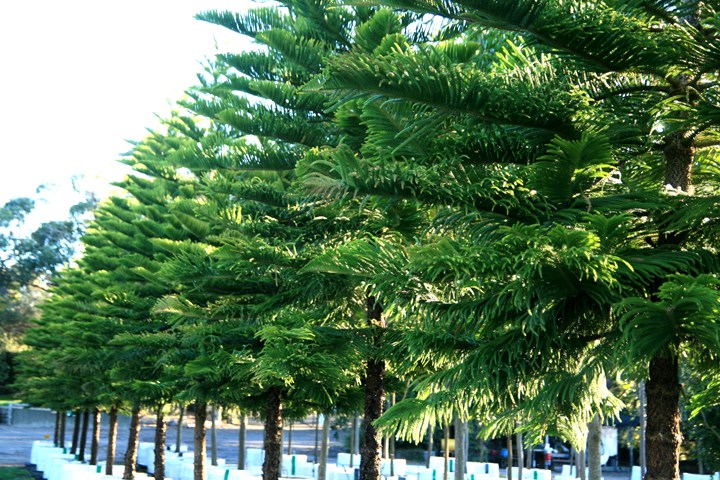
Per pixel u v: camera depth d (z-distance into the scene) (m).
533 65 4.96
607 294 4.32
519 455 15.91
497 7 4.47
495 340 4.89
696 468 26.34
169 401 16.91
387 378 12.17
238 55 11.32
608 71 4.86
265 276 11.50
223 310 12.27
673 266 4.43
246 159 11.08
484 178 4.77
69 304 22.19
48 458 26.33
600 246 4.24
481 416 5.71
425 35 9.09
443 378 5.12
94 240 22.98
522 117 4.82
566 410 5.62
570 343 4.89
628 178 6.15
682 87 5.03
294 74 11.22
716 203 4.56
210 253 12.52
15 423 52.84
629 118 5.08
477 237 4.82
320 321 10.66
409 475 22.42
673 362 4.68
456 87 4.59
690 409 6.41
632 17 4.68
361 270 4.71
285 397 13.43
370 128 5.16
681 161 5.24
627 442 22.67
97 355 19.03
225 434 49.16
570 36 4.62
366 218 9.73
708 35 4.68
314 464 22.34
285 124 10.67
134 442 21.17
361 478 9.80
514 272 4.16
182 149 11.52
